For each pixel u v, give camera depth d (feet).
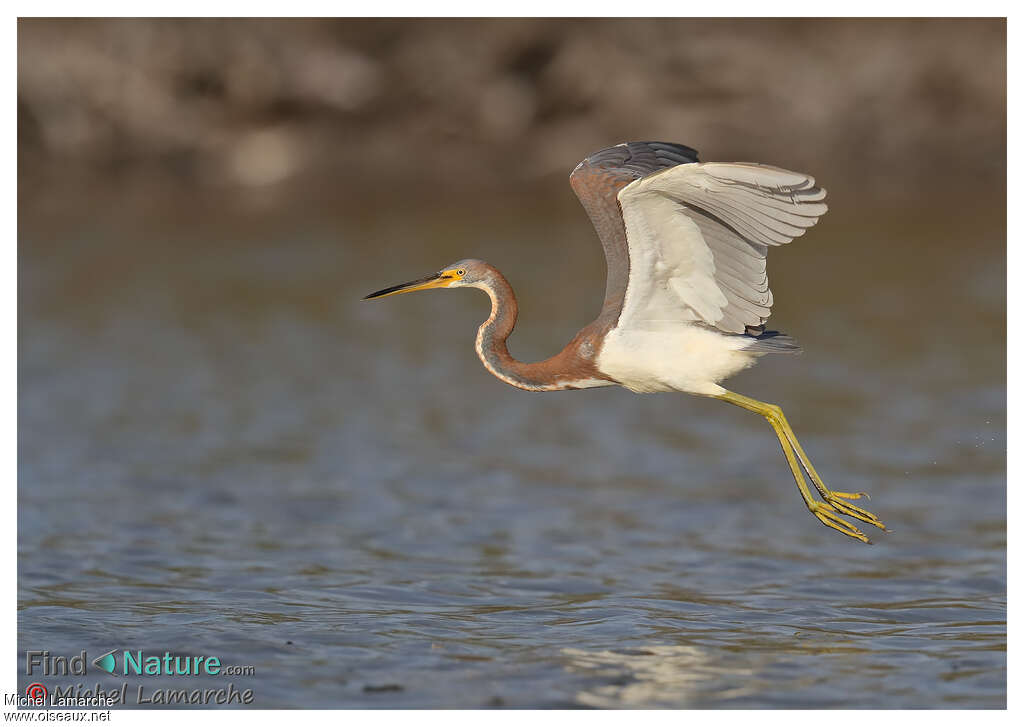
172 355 67.21
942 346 66.13
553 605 33.71
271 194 110.73
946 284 78.95
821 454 50.55
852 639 30.53
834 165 113.70
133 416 56.95
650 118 114.73
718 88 115.75
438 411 57.88
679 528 42.11
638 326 30.04
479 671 28.07
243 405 58.75
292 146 116.78
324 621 31.86
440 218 100.53
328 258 87.92
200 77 115.55
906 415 55.31
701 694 26.76
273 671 28.14
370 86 116.57
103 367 65.05
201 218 101.65
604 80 115.24
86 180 112.88
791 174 25.52
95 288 80.89
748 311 29.09
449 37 117.60
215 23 114.21
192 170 115.44
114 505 44.68
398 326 73.46
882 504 44.57
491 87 117.19
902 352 65.36
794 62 116.47
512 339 67.10
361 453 51.52
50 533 41.19
